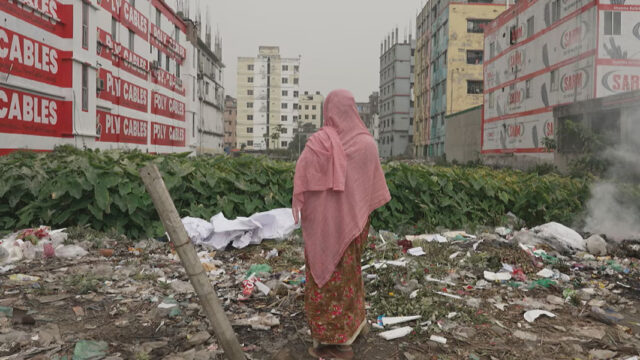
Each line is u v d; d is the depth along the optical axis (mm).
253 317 3549
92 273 4438
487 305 3965
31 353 2830
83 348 2863
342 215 2805
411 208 7160
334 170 2762
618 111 15992
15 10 13414
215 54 51219
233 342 2383
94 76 18594
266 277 4656
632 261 5531
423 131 53562
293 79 99062
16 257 4887
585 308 3988
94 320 3420
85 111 17906
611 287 4621
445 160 40250
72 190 5742
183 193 6566
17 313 3422
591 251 5941
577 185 8047
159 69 29891
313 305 2891
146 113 27484
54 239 5348
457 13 42281
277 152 87438
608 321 3648
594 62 19375
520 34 27406
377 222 7051
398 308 3719
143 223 6121
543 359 2994
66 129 16391
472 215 7434
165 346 3027
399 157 57062
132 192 6000
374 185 2951
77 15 16578
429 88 50375
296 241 6145
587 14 19984
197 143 41406
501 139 30469
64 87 16297
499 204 7629
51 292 3957
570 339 3311
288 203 6836
